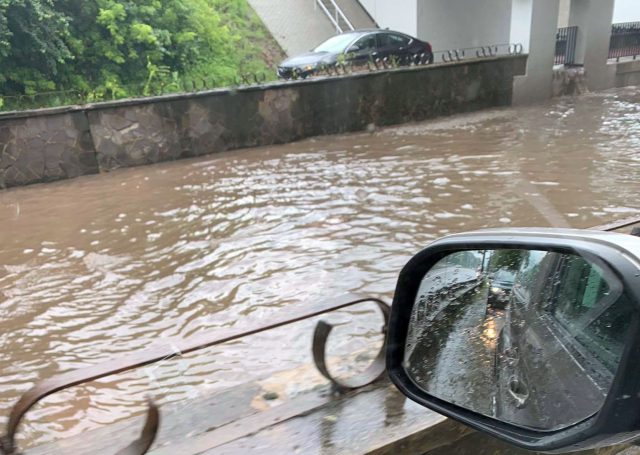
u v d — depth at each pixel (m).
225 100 10.62
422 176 8.41
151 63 14.42
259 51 18.45
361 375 2.28
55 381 1.69
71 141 9.27
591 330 1.23
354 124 12.37
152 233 6.44
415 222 6.44
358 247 5.78
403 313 1.78
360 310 4.54
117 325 4.45
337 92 11.93
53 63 12.37
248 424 2.02
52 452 1.93
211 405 2.20
